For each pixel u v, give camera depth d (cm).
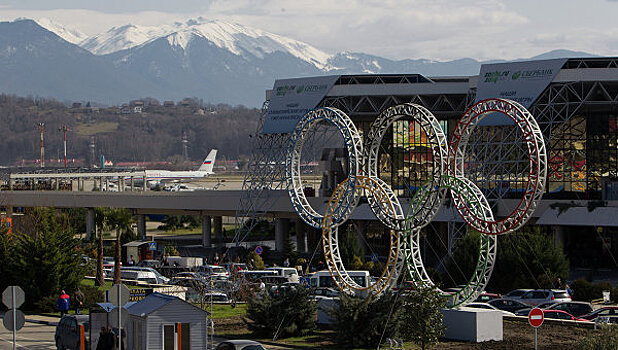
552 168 13238
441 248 13600
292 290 7000
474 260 9956
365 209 13975
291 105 14738
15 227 14188
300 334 6869
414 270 7850
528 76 12612
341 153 15775
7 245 8888
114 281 10056
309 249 15362
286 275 10719
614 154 13000
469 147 13038
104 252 14300
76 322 6100
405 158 14650
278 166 15125
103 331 5425
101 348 5406
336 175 15725
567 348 6031
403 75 14588
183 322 5562
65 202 18038
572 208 12238
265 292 7069
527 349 6056
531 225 12419
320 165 15725
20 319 5284
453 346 6256
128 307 5831
